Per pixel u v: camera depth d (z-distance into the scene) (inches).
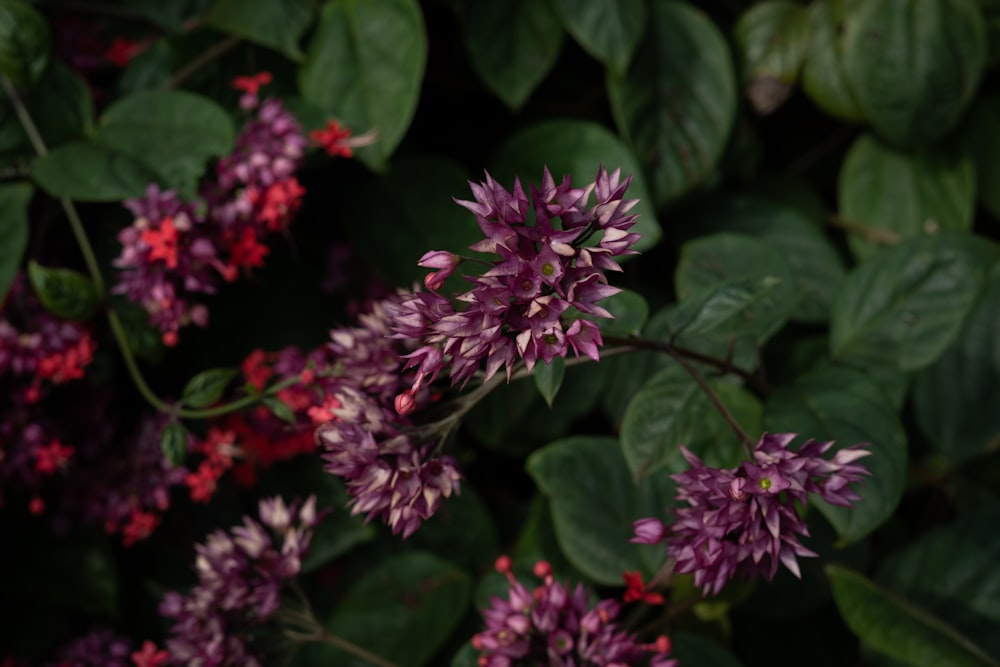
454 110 43.9
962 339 40.8
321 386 34.3
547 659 33.4
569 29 40.1
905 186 42.2
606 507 37.3
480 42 40.8
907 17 40.2
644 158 40.6
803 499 31.0
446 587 39.1
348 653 38.5
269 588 35.6
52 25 41.6
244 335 42.1
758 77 42.0
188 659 35.7
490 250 29.9
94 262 37.9
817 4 41.7
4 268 37.3
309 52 40.1
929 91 40.4
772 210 41.9
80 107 39.1
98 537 40.7
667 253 42.9
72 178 37.5
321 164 39.9
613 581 37.0
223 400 40.3
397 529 31.9
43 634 41.9
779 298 36.6
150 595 42.3
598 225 30.1
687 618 37.5
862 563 38.7
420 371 30.3
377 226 40.8
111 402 41.5
